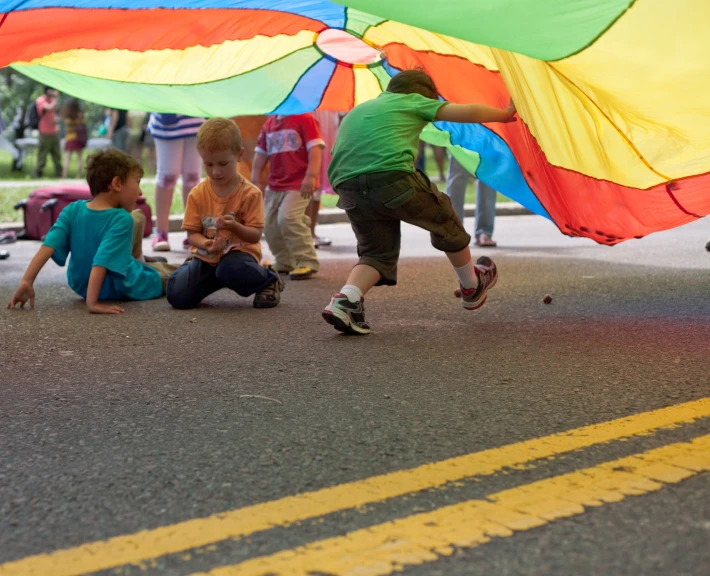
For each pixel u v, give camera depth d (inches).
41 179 644.7
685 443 105.5
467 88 201.3
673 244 328.8
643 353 152.6
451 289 230.5
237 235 206.8
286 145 256.5
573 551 78.9
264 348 161.6
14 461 104.0
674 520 84.4
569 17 138.0
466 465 100.0
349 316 169.2
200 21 193.9
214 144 203.8
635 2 134.6
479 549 79.8
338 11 192.1
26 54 194.7
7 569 77.6
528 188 207.8
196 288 205.6
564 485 93.6
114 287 218.5
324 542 81.7
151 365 150.0
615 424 113.5
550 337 167.5
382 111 170.7
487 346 160.6
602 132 170.2
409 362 149.2
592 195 187.2
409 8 138.1
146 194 511.8
